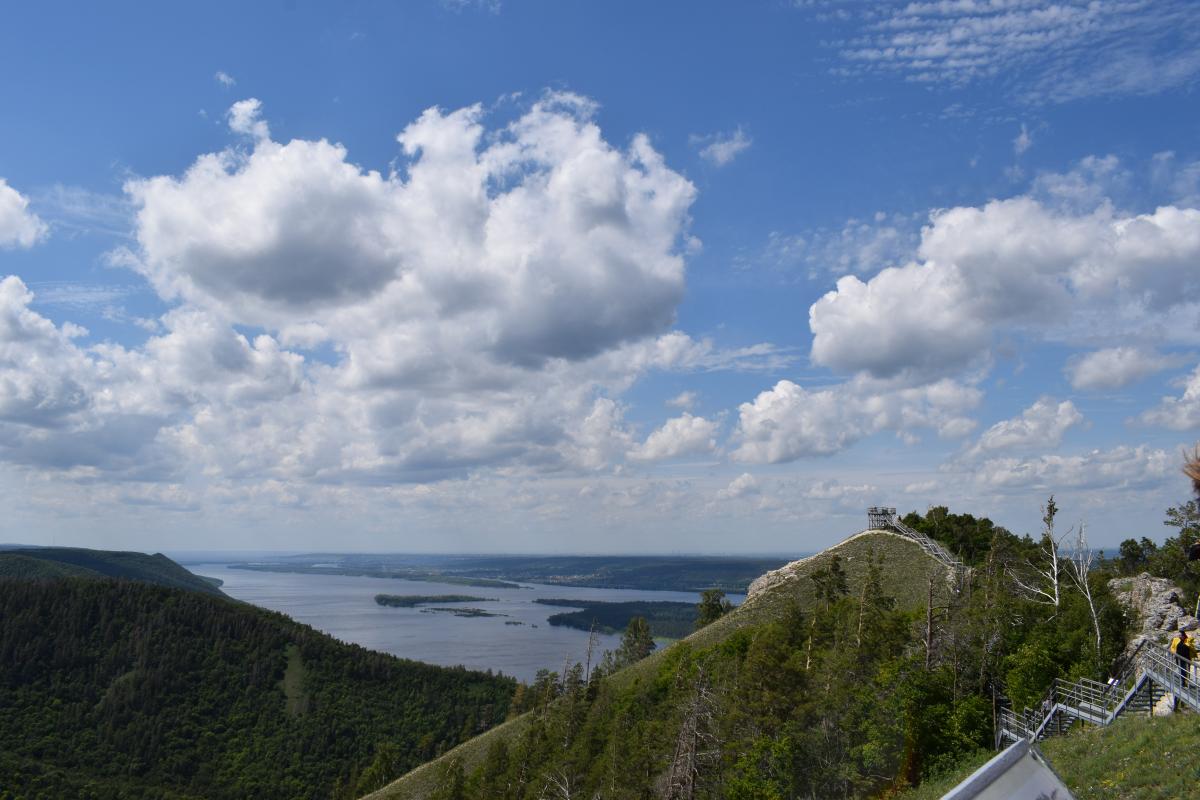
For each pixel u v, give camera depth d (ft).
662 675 269.03
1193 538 211.00
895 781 139.03
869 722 144.15
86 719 649.61
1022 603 167.73
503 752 295.07
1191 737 83.92
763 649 177.47
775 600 299.17
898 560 290.56
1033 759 14.19
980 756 130.93
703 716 180.65
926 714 139.64
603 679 318.86
